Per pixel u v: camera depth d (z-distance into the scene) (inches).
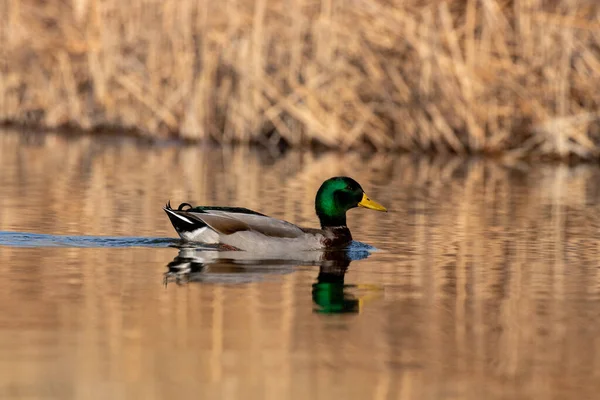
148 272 422.9
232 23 999.6
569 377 301.6
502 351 323.6
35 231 513.7
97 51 1055.6
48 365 298.5
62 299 372.2
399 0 967.0
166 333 332.2
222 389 283.1
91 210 593.0
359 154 961.5
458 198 690.8
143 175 783.1
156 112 1032.8
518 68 947.3
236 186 730.2
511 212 628.7
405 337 336.5
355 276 428.1
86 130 1079.6
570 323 357.4
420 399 281.9
